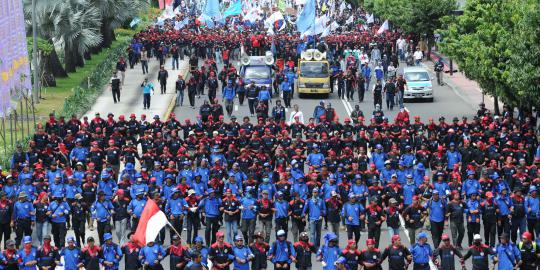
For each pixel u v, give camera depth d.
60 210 42.22
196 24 134.75
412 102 86.00
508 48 63.41
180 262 35.97
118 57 106.25
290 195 44.91
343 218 43.62
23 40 63.16
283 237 36.00
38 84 82.00
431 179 54.00
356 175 44.03
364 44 110.38
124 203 43.00
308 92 86.62
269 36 114.19
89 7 97.19
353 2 181.38
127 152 53.28
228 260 35.81
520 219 42.47
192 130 59.50
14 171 46.81
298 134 56.72
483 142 56.56
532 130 58.19
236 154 53.75
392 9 119.62
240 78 83.12
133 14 122.12
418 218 41.47
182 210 42.00
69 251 36.16
